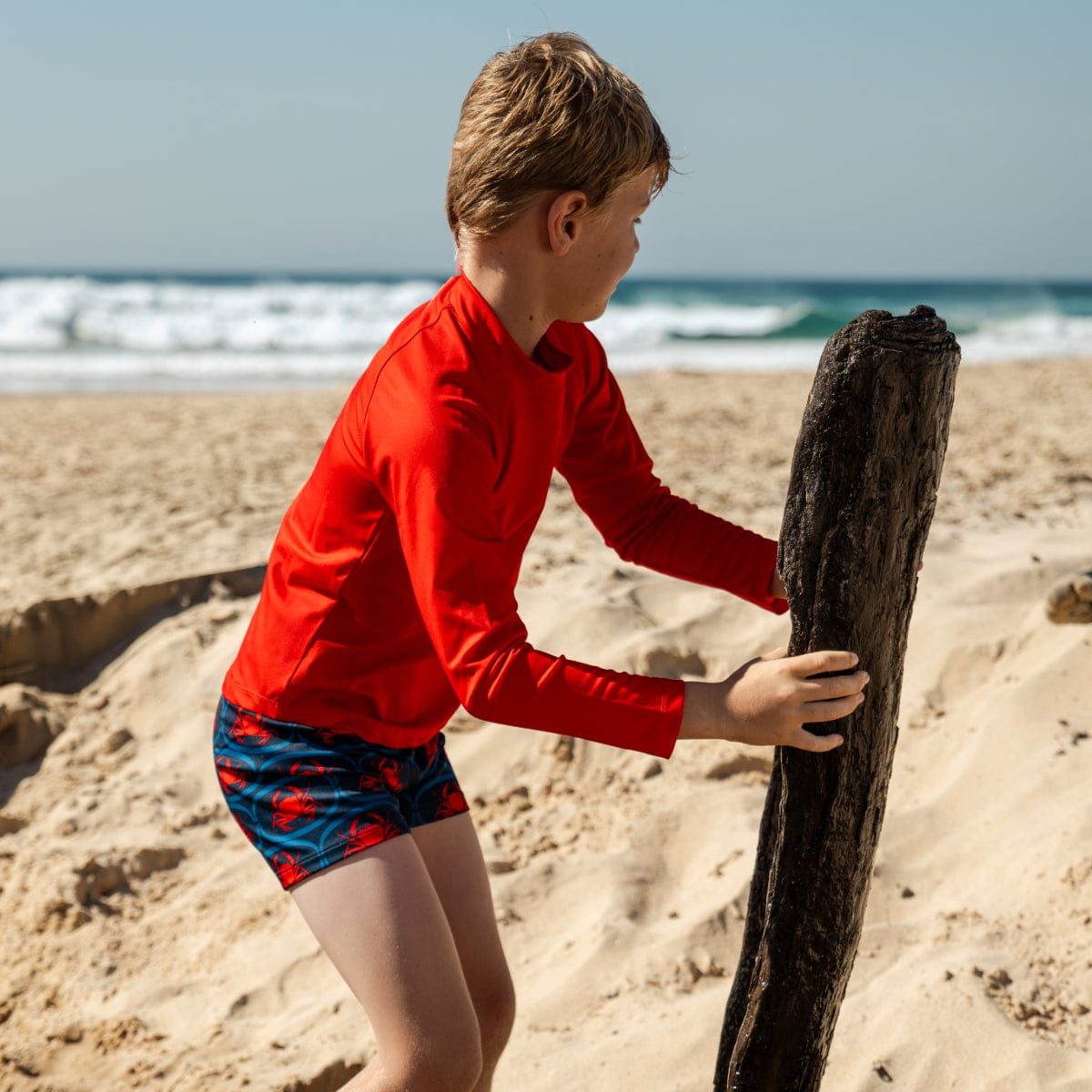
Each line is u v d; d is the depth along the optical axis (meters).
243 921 3.29
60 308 31.59
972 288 88.06
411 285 47.34
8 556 5.60
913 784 3.34
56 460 8.46
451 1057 1.72
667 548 2.05
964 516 5.18
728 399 11.58
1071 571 4.06
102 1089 2.77
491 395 1.69
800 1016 1.78
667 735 1.53
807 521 1.62
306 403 13.27
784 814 1.71
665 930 2.99
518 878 3.22
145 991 3.08
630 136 1.64
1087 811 2.97
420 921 1.74
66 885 3.44
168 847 3.63
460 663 1.57
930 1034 2.46
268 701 1.87
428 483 1.60
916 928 2.82
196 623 4.72
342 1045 2.76
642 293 58.75
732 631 4.14
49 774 4.10
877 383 1.55
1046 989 2.55
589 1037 2.65
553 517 5.62
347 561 1.79
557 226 1.65
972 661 3.70
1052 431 8.03
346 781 1.82
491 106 1.65
